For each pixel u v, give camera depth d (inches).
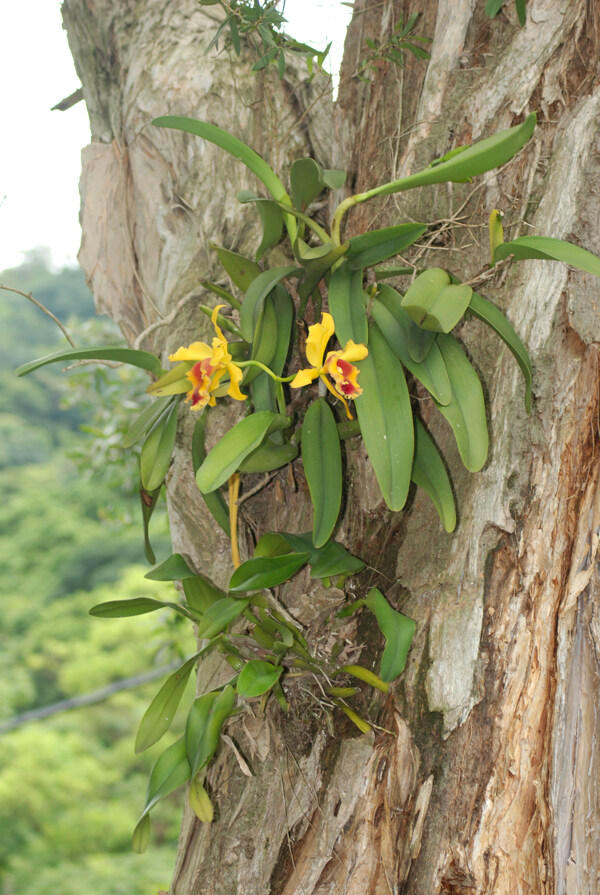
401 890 64.6
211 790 69.2
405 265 67.9
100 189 80.0
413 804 64.9
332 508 63.7
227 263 67.9
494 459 65.1
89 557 443.8
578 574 64.3
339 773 66.4
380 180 70.6
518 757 64.0
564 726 64.3
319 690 67.1
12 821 292.2
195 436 68.8
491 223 63.2
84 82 81.2
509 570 64.6
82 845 294.5
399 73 70.8
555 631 64.4
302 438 64.5
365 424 61.9
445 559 65.9
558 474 64.3
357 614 68.1
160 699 66.3
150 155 77.0
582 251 61.3
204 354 63.0
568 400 64.2
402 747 65.4
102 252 80.4
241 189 75.0
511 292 65.3
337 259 64.6
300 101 76.5
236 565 68.0
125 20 79.0
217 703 66.6
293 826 66.7
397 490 61.1
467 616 64.8
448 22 68.5
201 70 76.3
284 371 70.2
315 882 65.7
